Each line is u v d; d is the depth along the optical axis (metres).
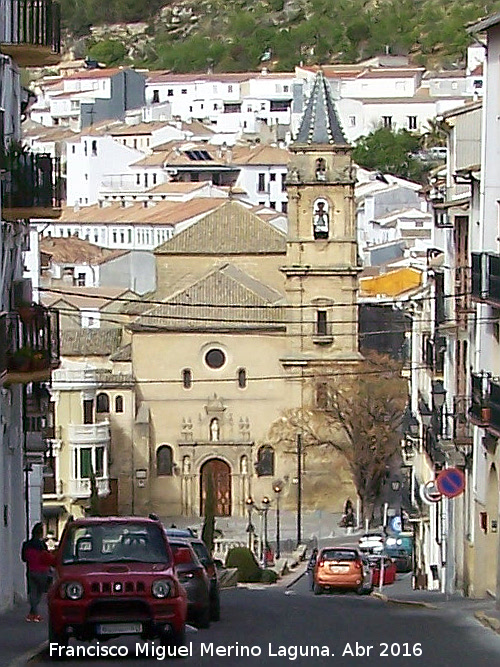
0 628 43.09
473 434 64.81
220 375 149.88
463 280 69.56
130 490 147.62
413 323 103.81
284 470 148.50
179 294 151.88
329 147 151.38
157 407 149.12
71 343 150.12
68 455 141.75
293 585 93.12
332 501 145.75
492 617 45.62
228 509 149.50
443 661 34.12
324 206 150.75
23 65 58.50
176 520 147.75
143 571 33.78
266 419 149.88
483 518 61.53
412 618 47.28
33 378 55.62
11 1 55.94
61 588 33.28
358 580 72.56
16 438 59.34
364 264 182.88
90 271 187.25
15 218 56.25
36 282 117.44
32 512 73.44
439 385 77.19
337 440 144.38
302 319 149.50
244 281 156.50
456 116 70.69
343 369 148.12
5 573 56.25
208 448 149.38
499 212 60.34
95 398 145.38
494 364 60.91
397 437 139.88
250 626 43.91
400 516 108.81
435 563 78.62
